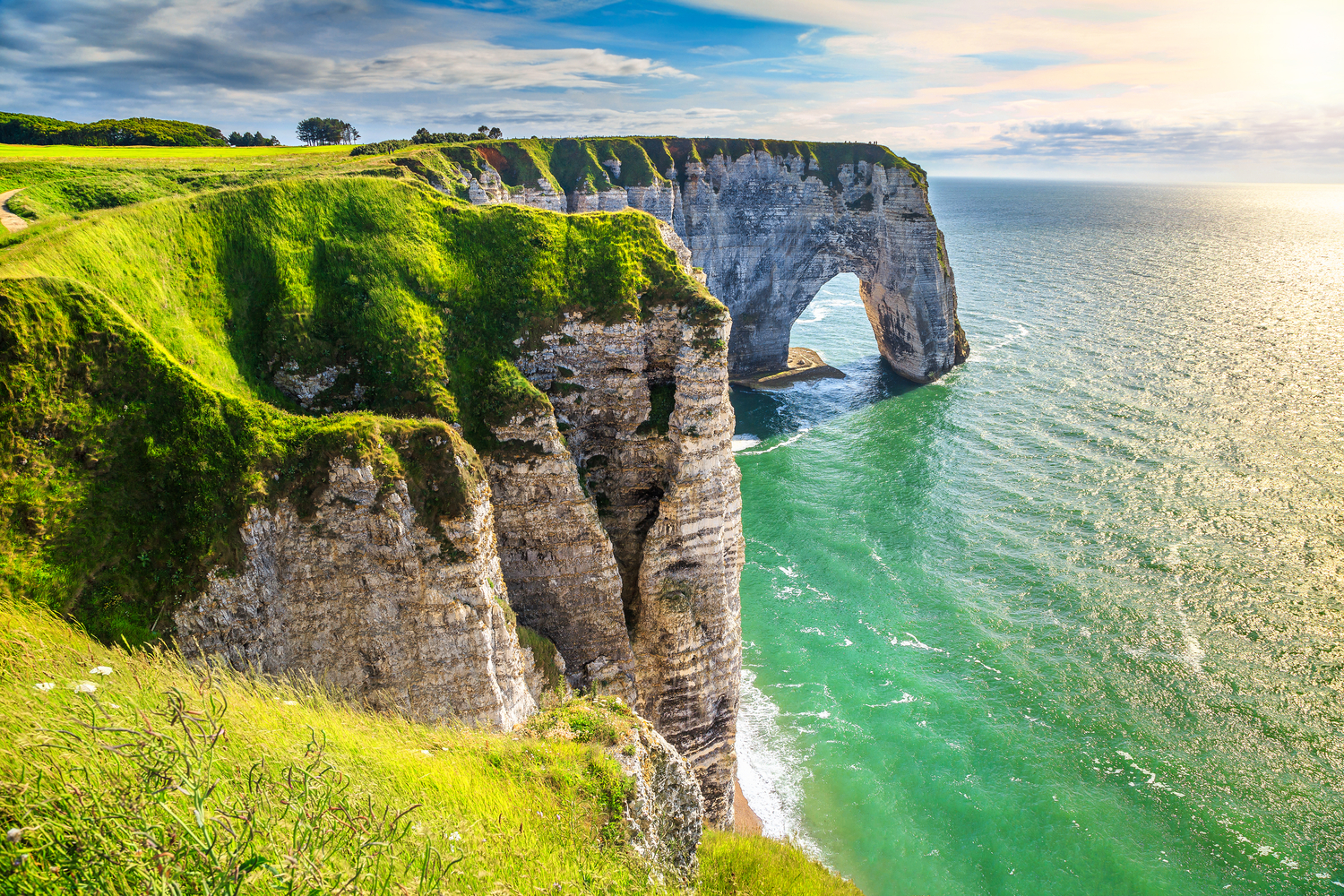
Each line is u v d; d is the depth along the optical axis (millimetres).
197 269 34000
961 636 56375
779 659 54812
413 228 39375
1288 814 41156
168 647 23688
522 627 33688
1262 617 55781
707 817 41406
